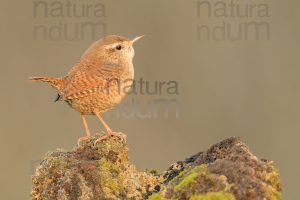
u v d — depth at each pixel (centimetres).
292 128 1705
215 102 1736
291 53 1769
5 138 1620
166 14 1803
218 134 1703
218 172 654
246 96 1744
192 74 1764
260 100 1744
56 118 1647
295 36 1773
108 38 894
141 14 1806
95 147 751
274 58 1764
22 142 1622
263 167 666
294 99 1728
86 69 857
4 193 1566
